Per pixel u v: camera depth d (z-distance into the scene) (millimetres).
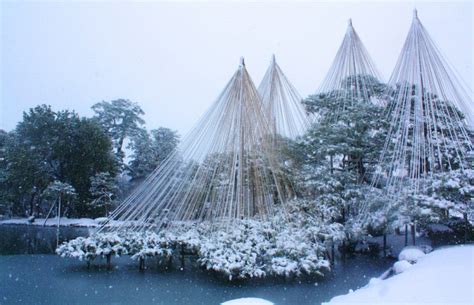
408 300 3693
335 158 10297
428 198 6988
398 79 8695
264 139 8766
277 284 6742
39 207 20609
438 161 7953
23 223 18000
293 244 7172
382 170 8555
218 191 8391
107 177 19906
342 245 9266
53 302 5648
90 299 5809
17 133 21078
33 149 20281
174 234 8188
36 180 19469
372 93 10258
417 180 7426
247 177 8391
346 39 10781
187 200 8531
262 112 8922
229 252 7141
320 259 7242
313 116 10734
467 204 7043
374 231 9383
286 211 8320
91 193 19875
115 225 8617
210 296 6012
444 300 3529
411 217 7516
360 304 3945
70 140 20484
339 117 10258
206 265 7484
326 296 5984
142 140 25578
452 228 7957
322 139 9797
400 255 6945
